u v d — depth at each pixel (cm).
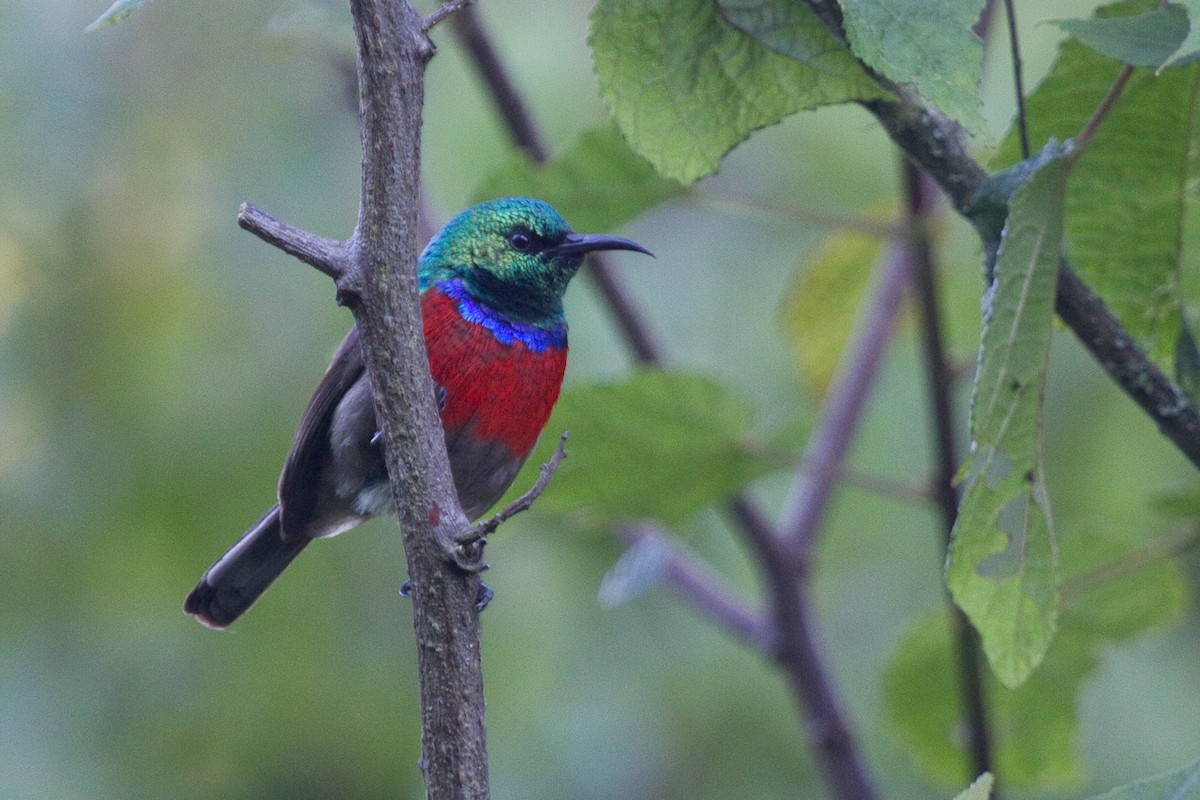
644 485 804
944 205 741
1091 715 1173
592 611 1211
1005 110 1130
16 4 1213
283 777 1159
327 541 1178
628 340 912
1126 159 623
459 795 464
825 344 1038
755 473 798
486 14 1270
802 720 865
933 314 734
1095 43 489
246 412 1179
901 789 1218
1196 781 468
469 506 831
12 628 1177
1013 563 511
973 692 740
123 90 1241
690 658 1223
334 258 473
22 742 1141
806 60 554
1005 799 1157
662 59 564
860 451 1234
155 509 1171
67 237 1209
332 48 917
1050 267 487
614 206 781
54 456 1190
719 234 1295
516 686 1174
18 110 1205
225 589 873
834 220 741
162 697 1167
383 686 1166
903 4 486
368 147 471
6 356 1190
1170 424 534
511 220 818
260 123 1248
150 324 1195
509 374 805
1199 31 461
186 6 1241
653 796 1178
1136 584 847
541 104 1237
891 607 1276
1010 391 491
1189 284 688
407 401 474
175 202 1229
